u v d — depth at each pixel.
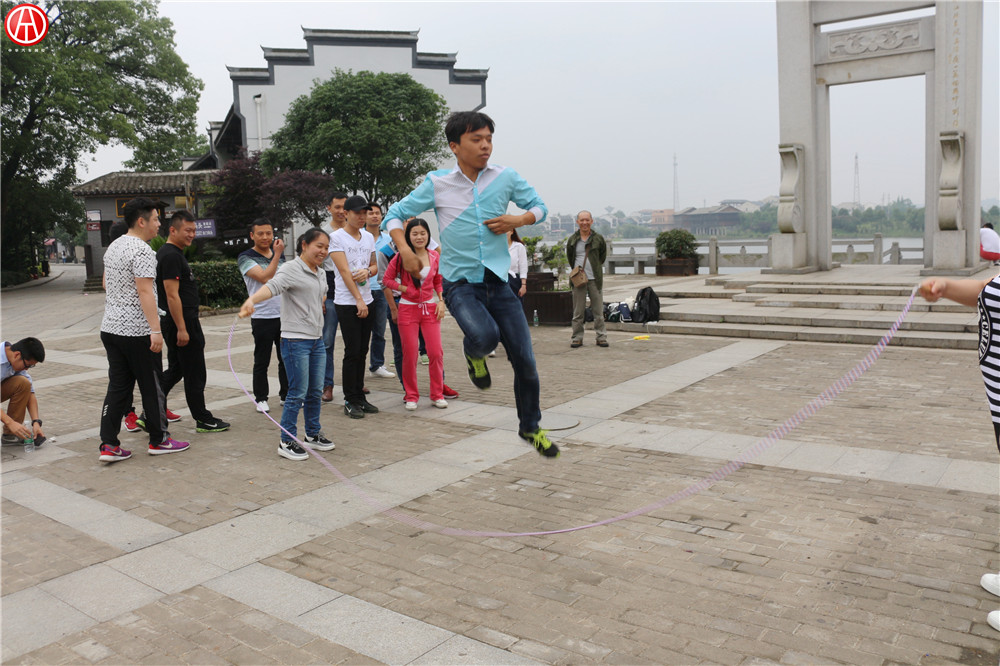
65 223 35.94
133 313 5.88
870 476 5.11
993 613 3.18
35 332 17.02
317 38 33.78
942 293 3.40
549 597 3.57
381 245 8.06
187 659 3.14
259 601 3.63
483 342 4.00
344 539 4.36
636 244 26.06
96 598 3.71
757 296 13.38
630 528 4.37
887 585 3.58
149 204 5.95
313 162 28.69
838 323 11.08
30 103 31.34
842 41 15.32
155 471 5.77
